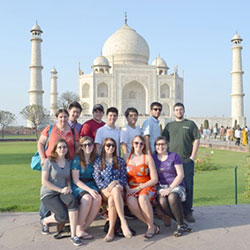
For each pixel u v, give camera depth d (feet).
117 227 19.22
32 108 149.07
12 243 17.85
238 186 35.88
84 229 19.17
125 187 20.33
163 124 179.63
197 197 30.22
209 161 52.80
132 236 18.81
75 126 24.30
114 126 23.04
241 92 195.21
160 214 21.58
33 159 22.09
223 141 128.06
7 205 26.99
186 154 23.25
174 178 21.20
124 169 20.43
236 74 195.72
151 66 203.00
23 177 41.39
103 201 19.97
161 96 216.95
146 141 22.99
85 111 201.46
